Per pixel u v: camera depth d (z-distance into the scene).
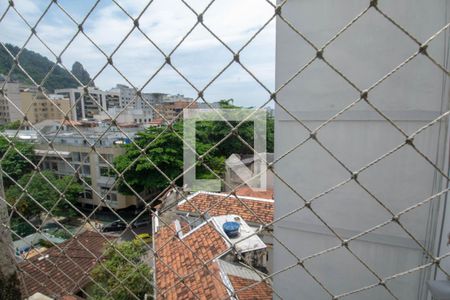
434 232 2.31
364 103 2.38
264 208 5.73
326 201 2.67
